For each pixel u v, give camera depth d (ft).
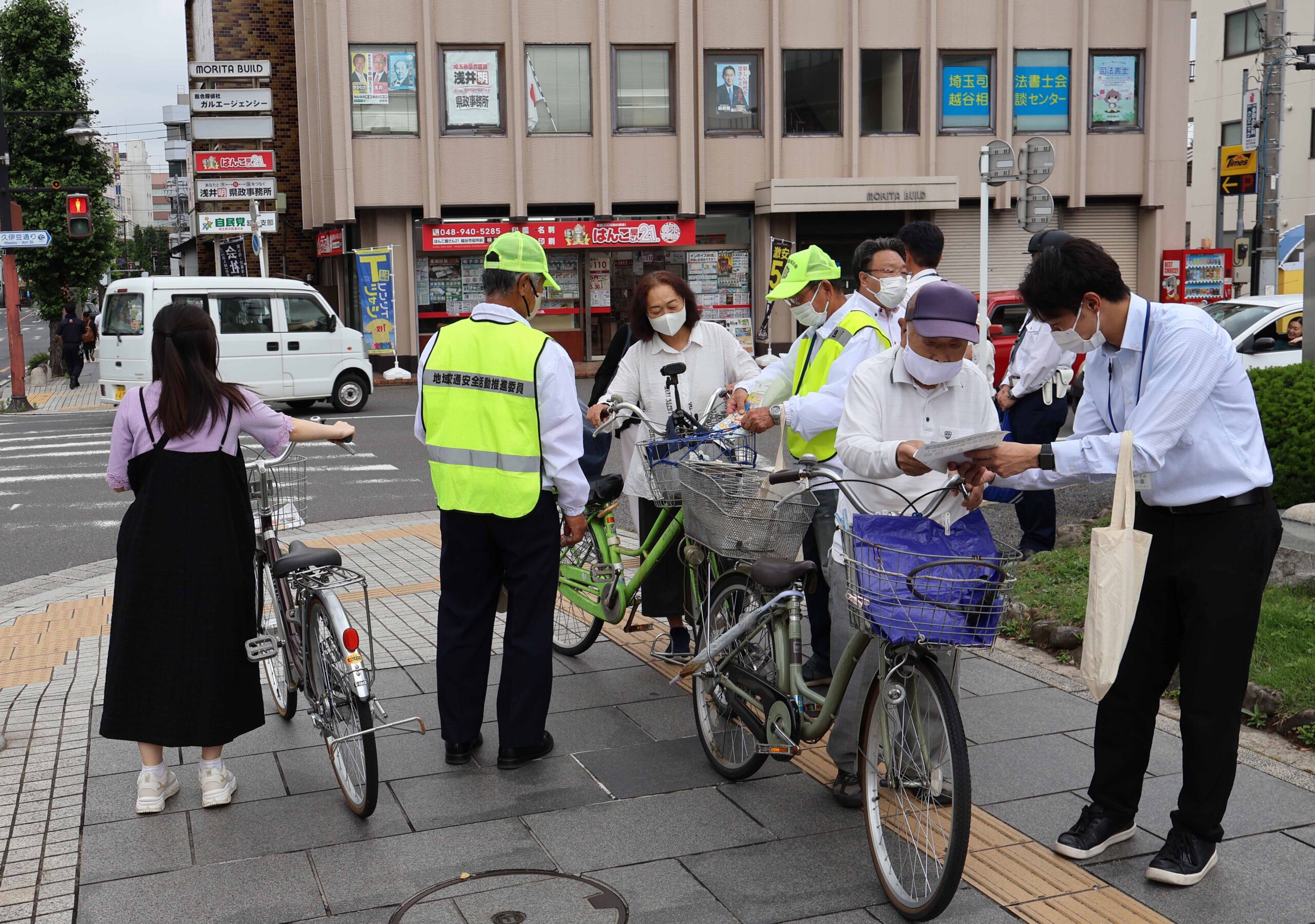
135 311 53.93
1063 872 11.30
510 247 14.53
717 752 14.17
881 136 81.05
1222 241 94.99
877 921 10.57
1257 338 40.32
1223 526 10.77
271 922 10.77
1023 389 22.12
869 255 15.51
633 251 79.92
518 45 75.25
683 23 76.59
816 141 80.43
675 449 16.14
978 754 14.16
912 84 81.25
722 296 81.61
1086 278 10.62
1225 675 10.80
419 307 77.87
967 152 82.38
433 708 16.75
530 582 14.26
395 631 20.77
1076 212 85.51
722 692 13.96
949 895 10.03
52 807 13.43
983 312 41.06
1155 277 86.02
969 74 81.71
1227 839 11.75
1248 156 78.33
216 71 67.21
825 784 13.67
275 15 86.84
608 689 17.34
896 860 11.23
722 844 12.16
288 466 15.42
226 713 13.04
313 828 12.76
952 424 12.03
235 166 67.31
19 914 10.98
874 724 11.36
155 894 11.33
